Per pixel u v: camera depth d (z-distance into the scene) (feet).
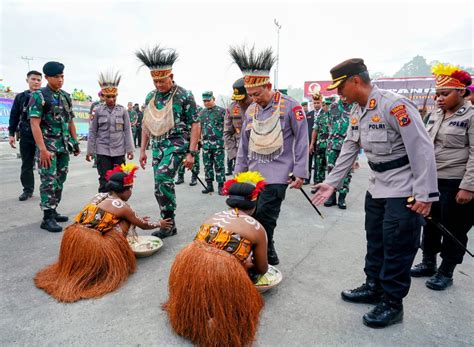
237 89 14.48
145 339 6.95
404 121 6.73
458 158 9.11
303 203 18.30
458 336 7.30
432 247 10.00
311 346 6.86
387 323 7.49
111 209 9.34
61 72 12.65
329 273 10.11
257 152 9.72
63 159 13.62
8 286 8.91
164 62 11.28
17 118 17.48
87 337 6.97
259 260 7.68
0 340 6.81
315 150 21.67
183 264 6.92
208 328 6.56
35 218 14.51
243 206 7.47
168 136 11.96
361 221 15.28
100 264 8.86
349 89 7.40
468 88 10.09
